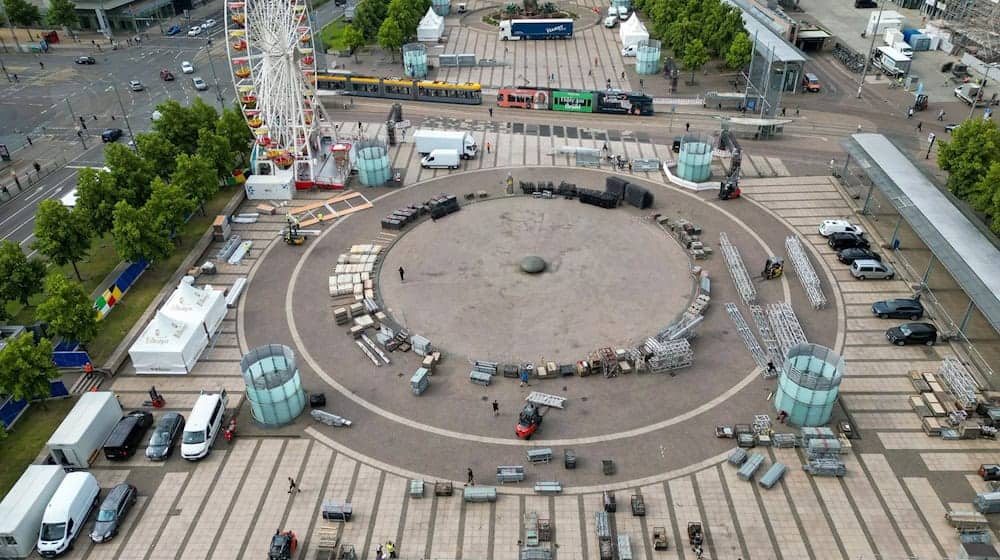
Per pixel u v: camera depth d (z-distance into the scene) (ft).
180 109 352.08
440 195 342.85
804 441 205.16
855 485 195.93
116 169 305.32
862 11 602.85
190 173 313.32
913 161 319.88
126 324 260.83
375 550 180.24
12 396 218.59
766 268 278.26
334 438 213.87
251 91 351.46
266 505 193.36
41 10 599.98
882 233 309.42
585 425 215.51
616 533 183.62
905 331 243.40
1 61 536.83
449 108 446.60
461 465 203.62
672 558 177.17
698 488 195.72
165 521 189.26
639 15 614.34
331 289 274.16
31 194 356.38
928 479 196.95
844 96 447.42
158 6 617.62
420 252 300.61
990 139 305.12
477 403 224.74
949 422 213.25
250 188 341.21
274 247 307.17
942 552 177.47
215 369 241.55
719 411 219.61
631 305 265.75
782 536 182.50
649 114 430.20
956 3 526.16
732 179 344.28
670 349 233.14
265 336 255.50
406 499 194.29
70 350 245.86
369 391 230.27
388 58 526.98
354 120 429.79
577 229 314.55
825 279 280.10
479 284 279.69
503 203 336.08
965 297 269.44
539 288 276.21
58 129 426.51
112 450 204.33
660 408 221.25
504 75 496.64
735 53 460.55
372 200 341.21
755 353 240.32
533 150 389.19
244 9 322.96
